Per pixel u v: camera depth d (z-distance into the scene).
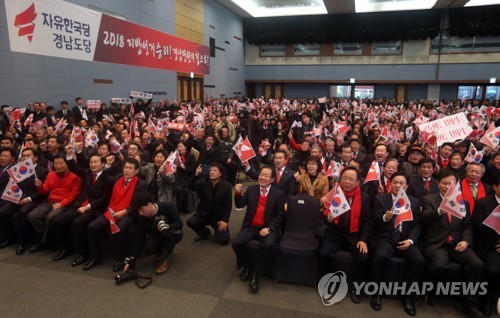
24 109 8.20
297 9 20.75
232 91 21.52
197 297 3.32
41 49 7.42
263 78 22.94
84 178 4.45
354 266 3.38
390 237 3.36
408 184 4.19
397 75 20.52
